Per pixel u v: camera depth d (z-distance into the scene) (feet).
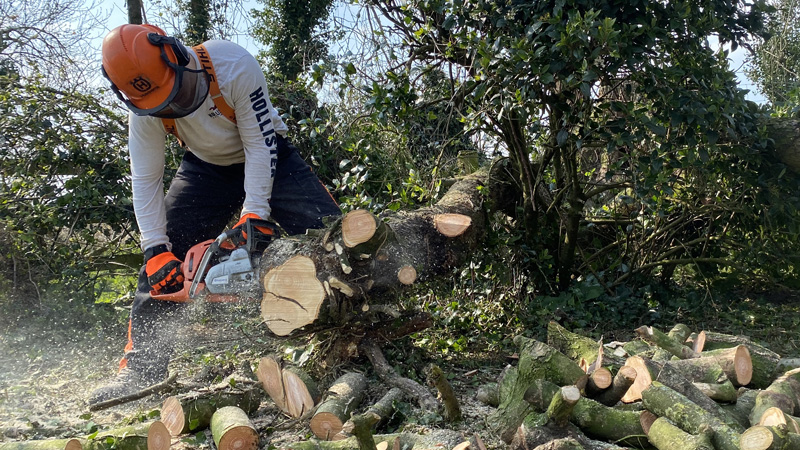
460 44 12.07
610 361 8.22
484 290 13.60
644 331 9.33
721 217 14.94
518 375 7.68
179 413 7.52
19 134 16.16
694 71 11.78
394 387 8.77
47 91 16.78
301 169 10.52
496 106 12.32
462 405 8.58
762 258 14.87
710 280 15.75
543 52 11.09
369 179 15.26
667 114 11.52
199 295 8.57
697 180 13.97
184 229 10.59
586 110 11.97
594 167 15.40
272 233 9.08
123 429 7.08
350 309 8.75
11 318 14.46
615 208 15.60
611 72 11.07
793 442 5.90
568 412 6.61
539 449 6.39
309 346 9.30
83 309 14.67
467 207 10.92
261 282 8.27
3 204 15.51
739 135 12.89
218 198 10.76
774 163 13.38
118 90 8.69
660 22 11.54
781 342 12.53
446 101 13.53
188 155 10.81
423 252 9.58
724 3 12.20
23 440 7.59
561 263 14.61
